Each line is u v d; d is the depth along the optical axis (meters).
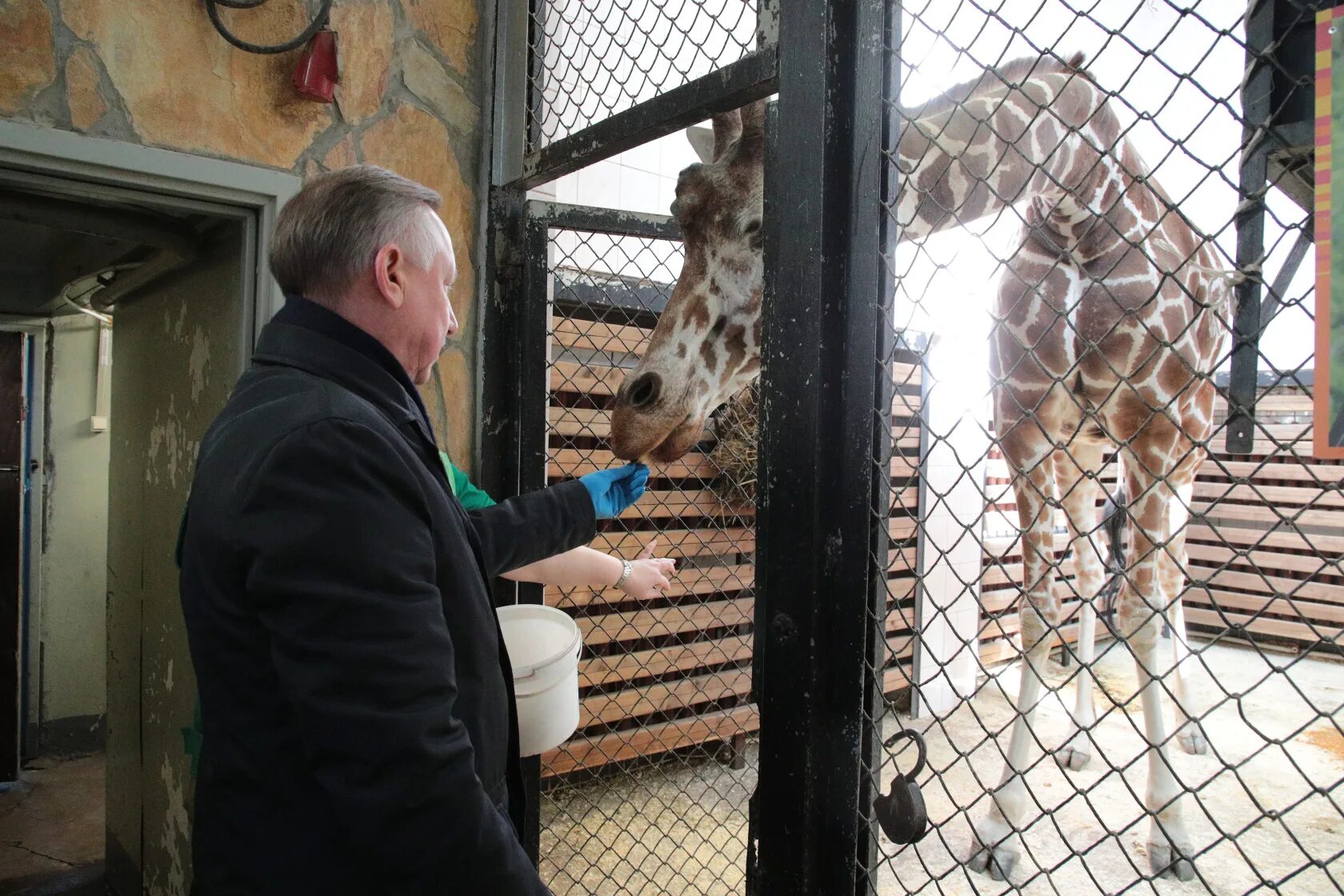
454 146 2.00
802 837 1.05
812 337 1.04
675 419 1.65
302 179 1.79
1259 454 4.40
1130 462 2.19
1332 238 0.64
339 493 0.80
